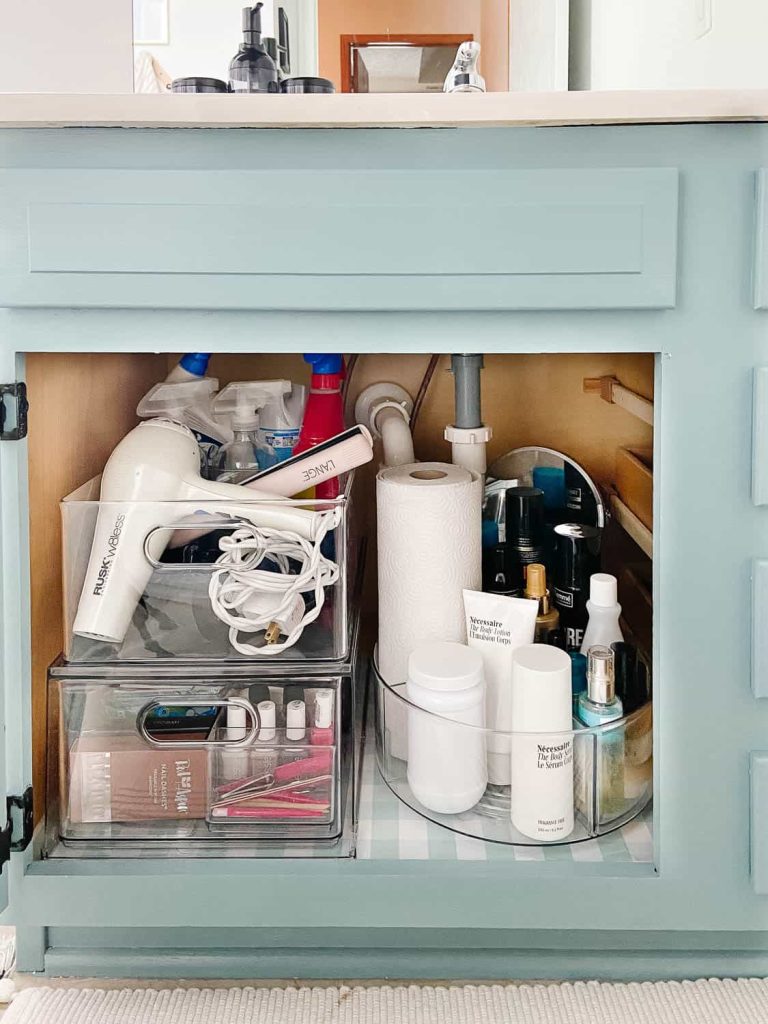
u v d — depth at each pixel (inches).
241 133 24.8
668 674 26.5
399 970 28.5
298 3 44.5
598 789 28.8
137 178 24.7
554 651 29.6
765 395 25.4
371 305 25.2
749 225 25.1
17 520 26.2
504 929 28.5
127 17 40.6
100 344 25.7
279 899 27.0
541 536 35.3
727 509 26.1
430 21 45.0
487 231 24.9
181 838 28.5
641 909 27.0
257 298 25.2
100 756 28.4
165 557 31.3
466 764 29.2
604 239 24.9
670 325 25.5
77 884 26.9
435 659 29.8
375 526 42.6
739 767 26.8
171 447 29.8
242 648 28.5
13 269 25.0
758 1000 27.0
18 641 26.5
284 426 36.8
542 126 24.8
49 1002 26.9
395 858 27.6
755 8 34.1
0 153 24.8
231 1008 26.7
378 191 24.8
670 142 24.9
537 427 42.9
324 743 28.7
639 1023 26.0
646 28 43.3
